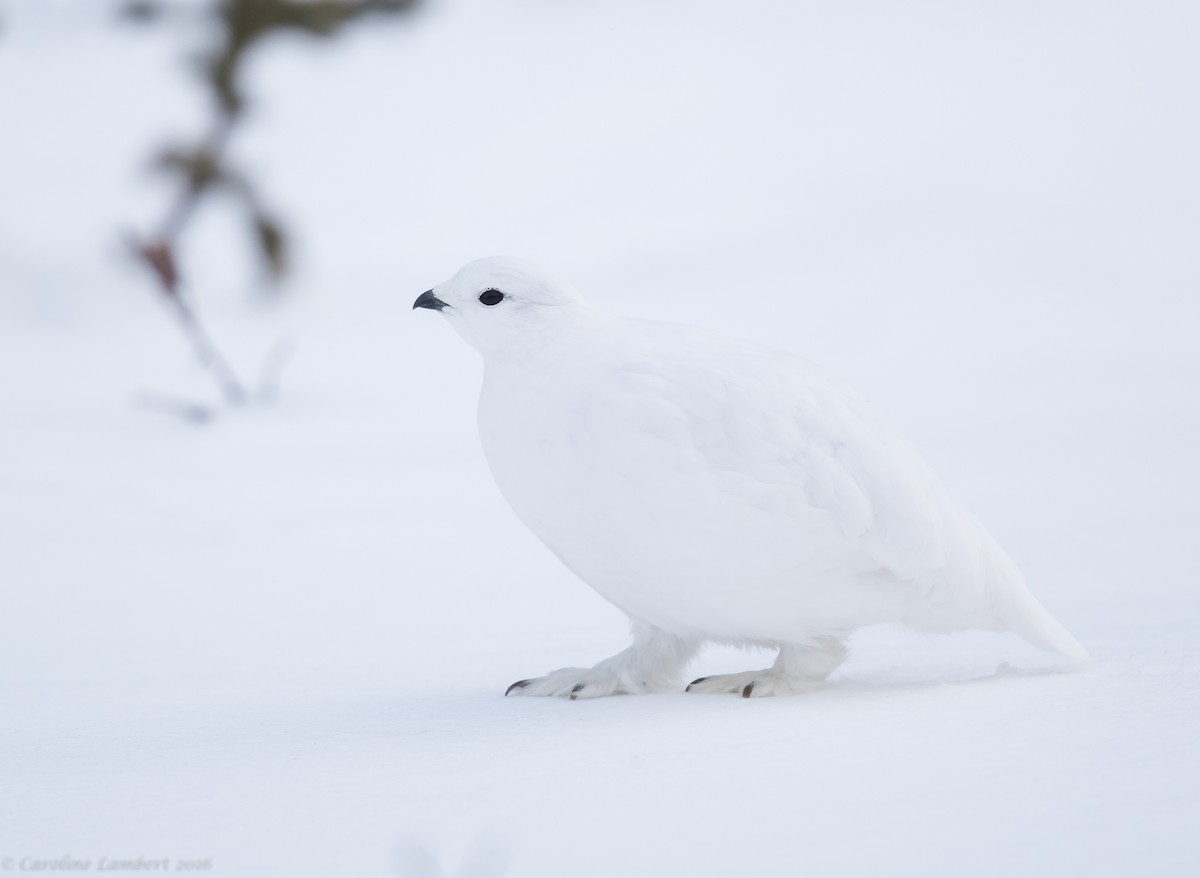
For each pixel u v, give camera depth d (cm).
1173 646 639
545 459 604
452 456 1488
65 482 1362
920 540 582
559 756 498
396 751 523
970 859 381
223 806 463
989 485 1197
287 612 880
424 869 396
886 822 409
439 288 659
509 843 411
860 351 2033
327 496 1301
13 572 1027
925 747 480
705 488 569
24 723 622
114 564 1046
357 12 2783
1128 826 396
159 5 2803
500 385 634
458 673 695
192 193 2861
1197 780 429
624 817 426
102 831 443
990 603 613
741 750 490
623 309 2461
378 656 746
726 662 720
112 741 574
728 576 581
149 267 2141
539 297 639
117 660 768
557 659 720
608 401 588
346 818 443
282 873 401
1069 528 1003
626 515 583
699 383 585
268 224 2892
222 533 1153
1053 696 548
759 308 2409
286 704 636
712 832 409
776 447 571
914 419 1547
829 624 602
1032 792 426
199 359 2247
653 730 531
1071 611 755
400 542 1102
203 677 714
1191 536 944
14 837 442
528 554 1050
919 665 664
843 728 514
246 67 2842
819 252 2827
